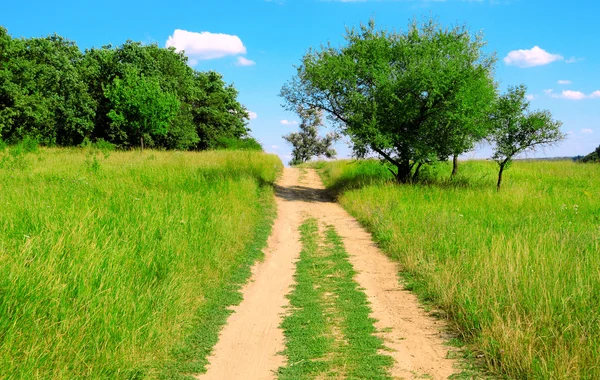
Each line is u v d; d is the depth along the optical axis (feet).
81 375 15.71
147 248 26.86
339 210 61.36
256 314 25.35
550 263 25.17
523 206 50.75
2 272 17.89
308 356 19.61
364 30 76.28
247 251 38.19
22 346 15.37
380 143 68.64
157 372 17.99
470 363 18.24
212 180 57.26
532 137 66.49
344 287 29.48
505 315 20.18
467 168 100.48
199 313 24.32
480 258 27.99
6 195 36.29
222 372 18.51
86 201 34.04
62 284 18.61
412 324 22.88
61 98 149.48
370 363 18.49
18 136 132.57
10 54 134.21
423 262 30.78
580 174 92.07
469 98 68.18
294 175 107.96
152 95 122.11
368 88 74.64
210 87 201.05
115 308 18.89
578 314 18.97
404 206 50.19
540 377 15.49
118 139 156.97
